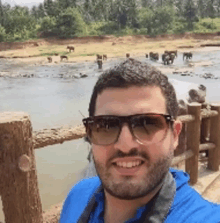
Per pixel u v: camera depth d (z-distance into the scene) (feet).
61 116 38.70
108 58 150.92
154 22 251.60
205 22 271.08
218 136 14.37
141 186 2.73
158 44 213.46
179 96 15.46
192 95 16.29
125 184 2.74
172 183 2.86
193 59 128.16
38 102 49.85
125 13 260.21
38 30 243.81
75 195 4.02
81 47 209.26
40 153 23.06
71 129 8.79
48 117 38.34
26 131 6.04
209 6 319.88
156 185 2.76
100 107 2.93
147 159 2.75
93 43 226.17
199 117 12.91
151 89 2.85
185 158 12.65
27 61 153.38
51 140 8.27
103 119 2.80
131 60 3.05
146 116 2.75
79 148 23.94
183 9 305.12
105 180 2.85
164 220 2.69
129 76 2.82
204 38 239.71
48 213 8.26
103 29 253.03
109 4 298.35
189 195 2.83
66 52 185.16
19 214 6.42
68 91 60.90
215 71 85.71
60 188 16.72
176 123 3.21
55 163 20.79
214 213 2.63
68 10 237.66
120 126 2.75
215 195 12.48
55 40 227.40
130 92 2.82
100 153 2.83
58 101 50.19
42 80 81.35
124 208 2.98
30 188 6.34
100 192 3.34
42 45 221.66
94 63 131.34
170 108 2.93
